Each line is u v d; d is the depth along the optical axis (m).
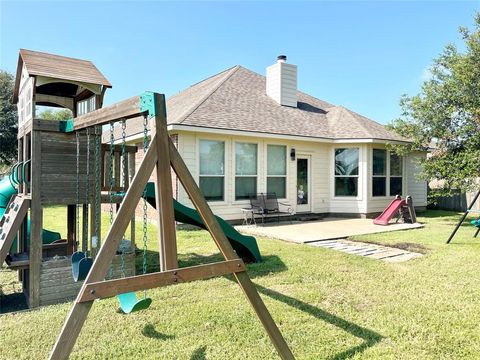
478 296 4.02
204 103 10.58
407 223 10.38
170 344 2.93
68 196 4.25
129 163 5.07
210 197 9.88
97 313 3.55
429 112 10.14
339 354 2.77
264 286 4.41
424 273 4.96
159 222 2.24
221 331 3.16
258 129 10.41
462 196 13.98
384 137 11.95
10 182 5.25
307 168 11.98
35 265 3.96
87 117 3.39
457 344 2.91
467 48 9.73
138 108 2.45
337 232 8.66
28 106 4.26
